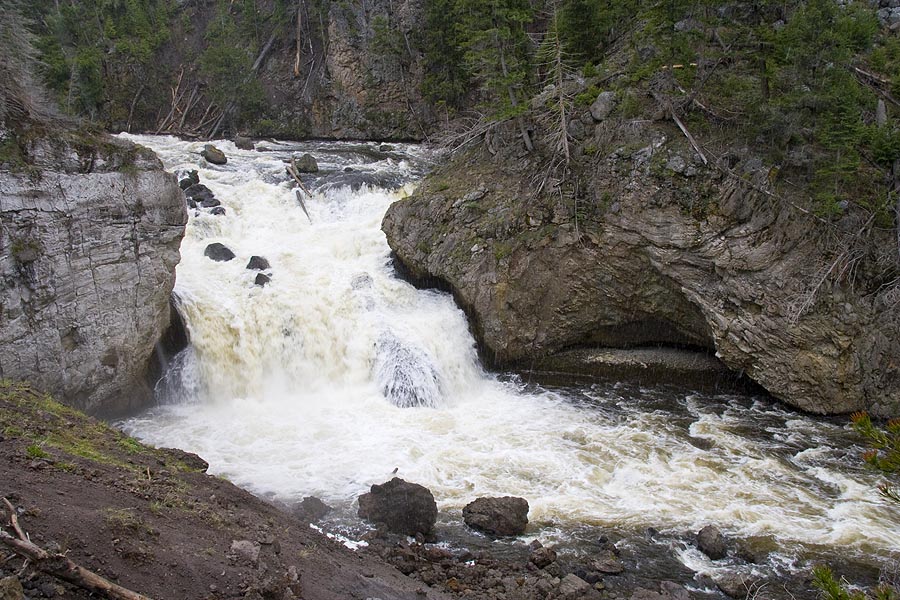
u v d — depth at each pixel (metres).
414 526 13.57
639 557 13.38
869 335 20.69
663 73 24.44
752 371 21.81
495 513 14.02
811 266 20.84
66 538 7.68
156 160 18.78
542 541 13.78
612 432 19.34
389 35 46.50
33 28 45.00
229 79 46.75
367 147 41.47
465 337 23.94
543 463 17.23
